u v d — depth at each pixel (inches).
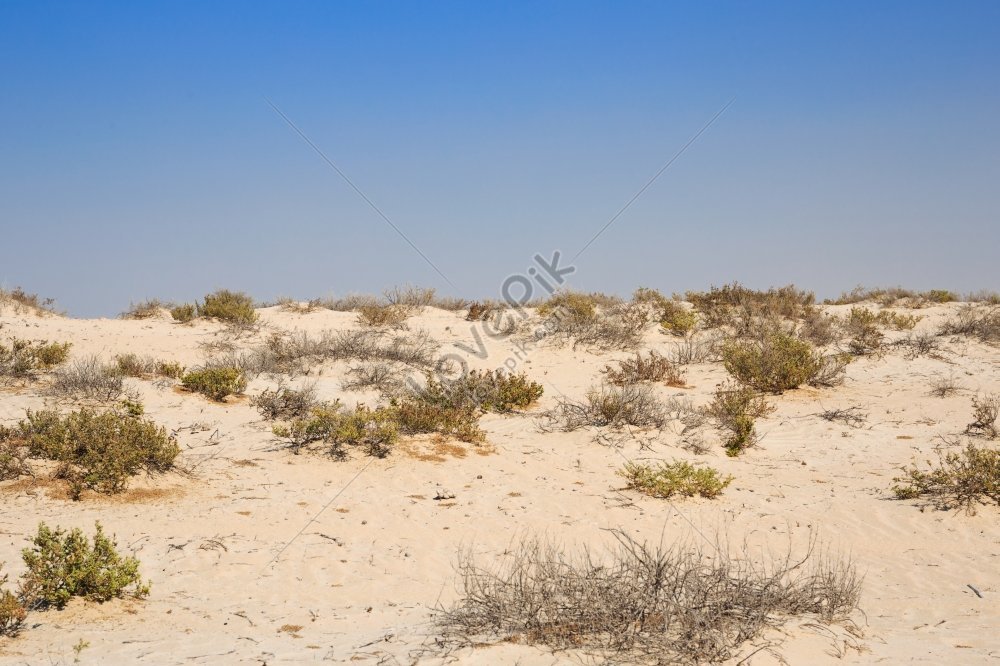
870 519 379.9
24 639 218.8
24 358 591.5
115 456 365.7
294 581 289.7
